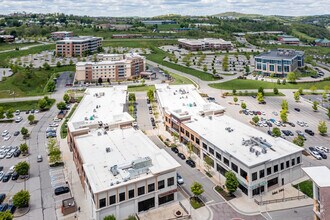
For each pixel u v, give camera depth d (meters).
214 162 105.88
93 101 158.00
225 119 131.12
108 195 76.75
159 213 82.94
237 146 101.56
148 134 142.50
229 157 96.75
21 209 84.50
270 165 91.81
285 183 96.62
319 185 58.91
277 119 164.12
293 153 96.44
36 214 82.44
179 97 167.38
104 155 95.19
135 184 80.62
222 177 101.81
